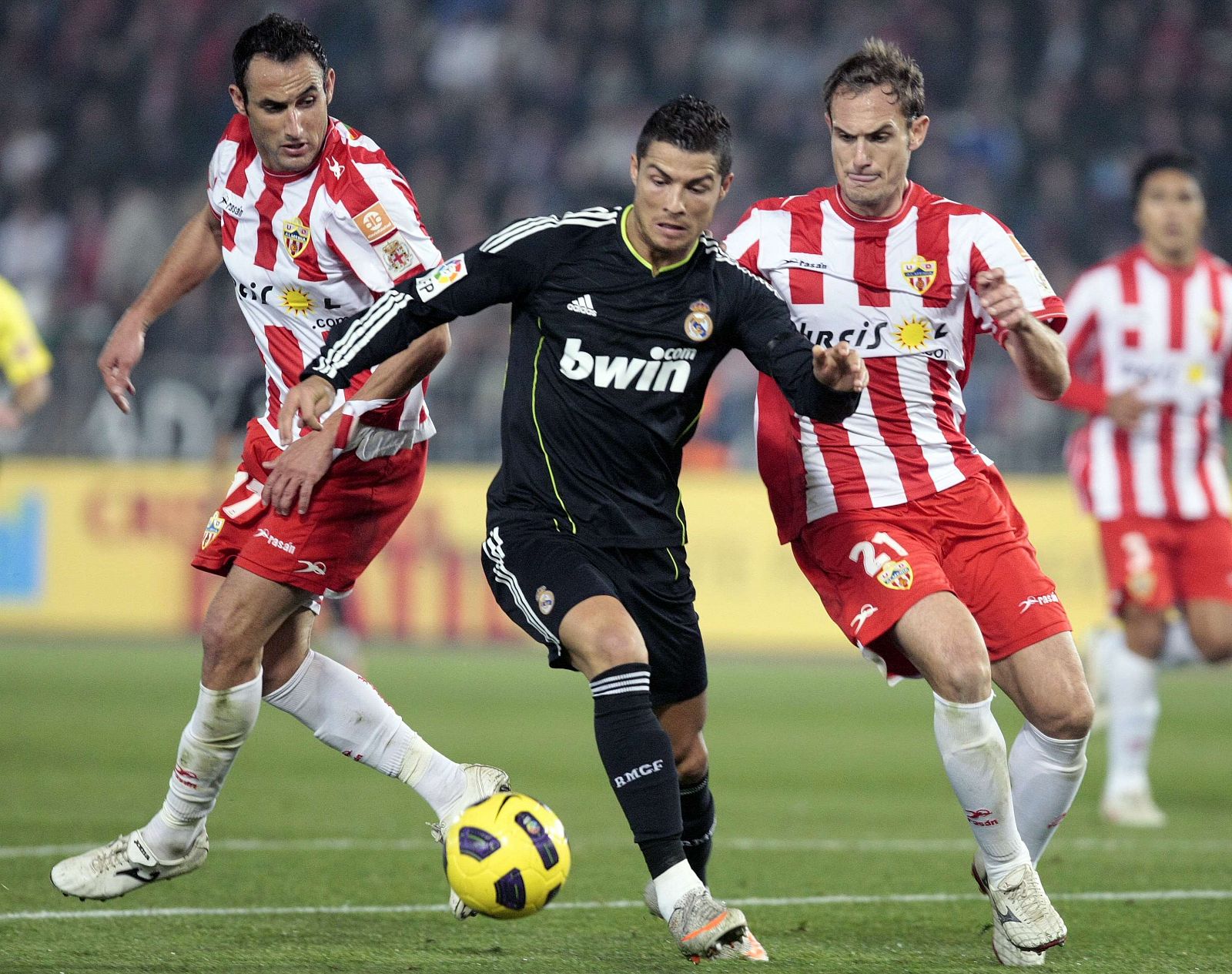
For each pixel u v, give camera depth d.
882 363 17.02
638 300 15.27
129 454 59.53
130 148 79.31
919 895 19.77
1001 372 60.28
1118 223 75.94
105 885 16.70
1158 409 28.17
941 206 16.97
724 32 83.06
